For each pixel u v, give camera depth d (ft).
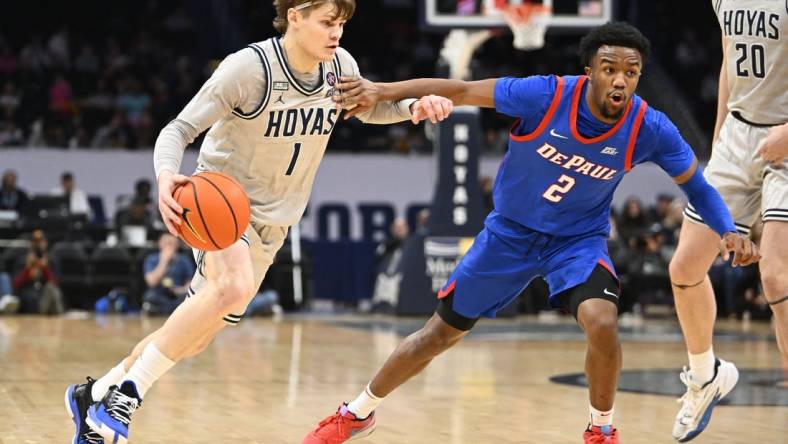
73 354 28.53
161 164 12.79
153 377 13.71
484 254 14.12
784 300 14.78
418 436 16.51
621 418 18.61
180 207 12.42
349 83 13.32
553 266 13.98
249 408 19.12
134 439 15.85
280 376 24.23
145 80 70.49
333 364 27.14
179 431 16.60
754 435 17.10
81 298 49.65
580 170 13.53
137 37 73.87
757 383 24.23
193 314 13.47
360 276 57.26
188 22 76.79
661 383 23.95
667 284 51.72
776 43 15.30
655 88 61.46
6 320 42.96
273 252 14.42
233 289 13.34
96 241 51.78
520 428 17.35
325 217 59.36
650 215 58.80
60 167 56.70
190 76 71.05
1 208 52.16
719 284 51.90
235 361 27.48
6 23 75.20
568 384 23.49
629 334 40.34
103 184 57.16
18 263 48.44
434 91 13.57
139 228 50.88
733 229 13.70
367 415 14.33
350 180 60.03
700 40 77.25
